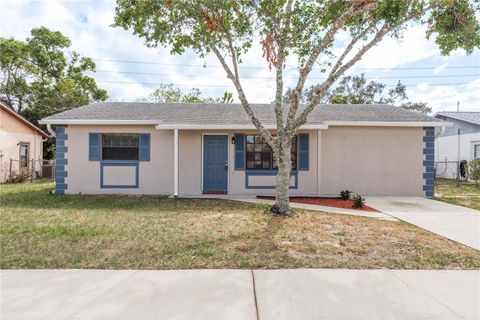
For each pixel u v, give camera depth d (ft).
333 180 35.76
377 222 21.24
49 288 10.48
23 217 21.81
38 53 78.43
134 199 31.42
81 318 8.69
